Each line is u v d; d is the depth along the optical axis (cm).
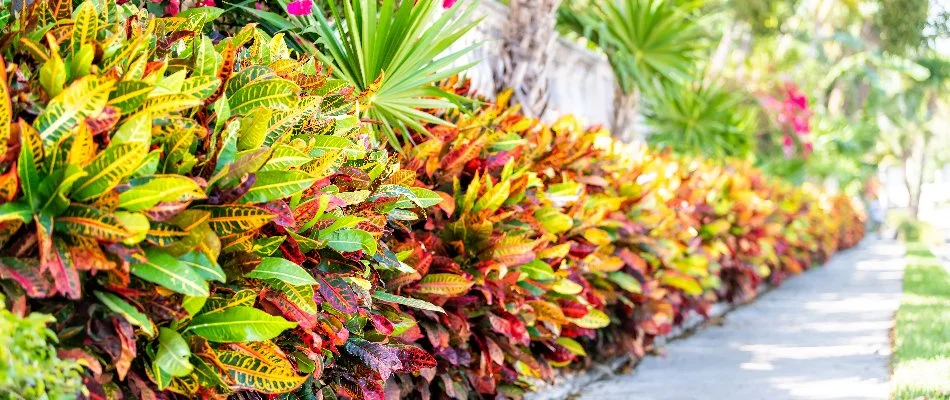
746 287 912
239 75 236
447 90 455
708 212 756
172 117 205
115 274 189
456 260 373
